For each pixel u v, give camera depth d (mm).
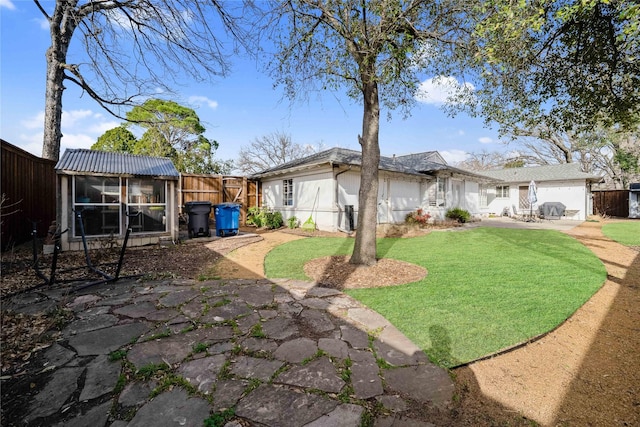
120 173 7098
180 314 3420
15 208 6680
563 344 2850
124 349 2613
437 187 14867
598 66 4535
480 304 3760
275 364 2422
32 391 2043
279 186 13922
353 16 5035
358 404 1965
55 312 3373
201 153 24281
